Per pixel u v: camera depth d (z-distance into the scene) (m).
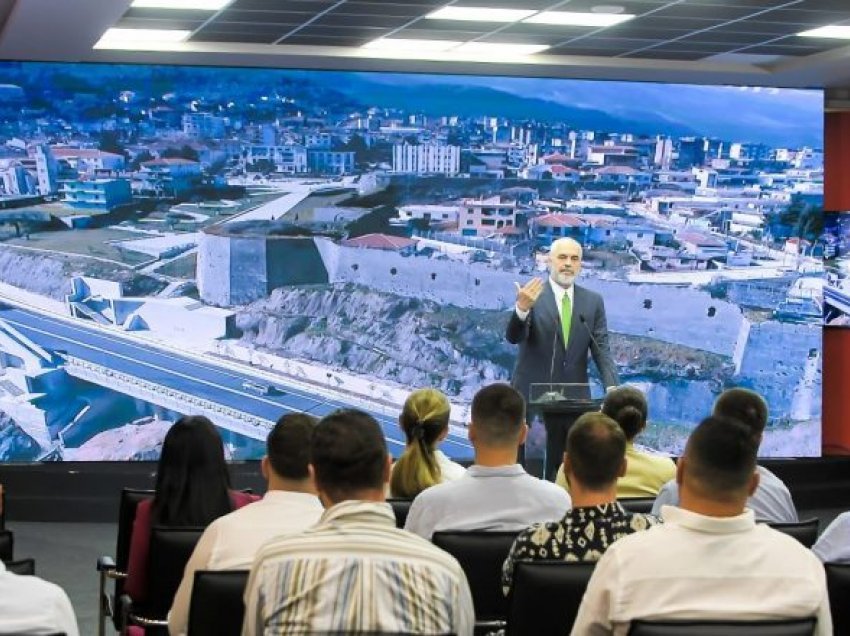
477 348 10.85
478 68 10.59
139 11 8.58
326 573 2.38
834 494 10.87
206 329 10.41
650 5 8.40
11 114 10.03
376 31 9.38
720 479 2.62
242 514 3.39
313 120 10.54
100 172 10.18
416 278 10.75
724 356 11.23
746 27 9.16
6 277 10.06
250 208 10.45
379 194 10.66
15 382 10.08
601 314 9.37
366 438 2.51
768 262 11.30
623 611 2.59
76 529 9.41
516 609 3.25
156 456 10.34
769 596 2.60
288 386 10.56
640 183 11.08
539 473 8.50
